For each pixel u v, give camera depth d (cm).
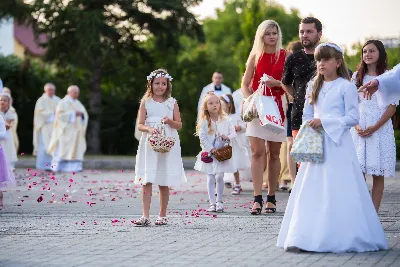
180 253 1029
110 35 4056
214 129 1536
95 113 4231
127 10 4103
